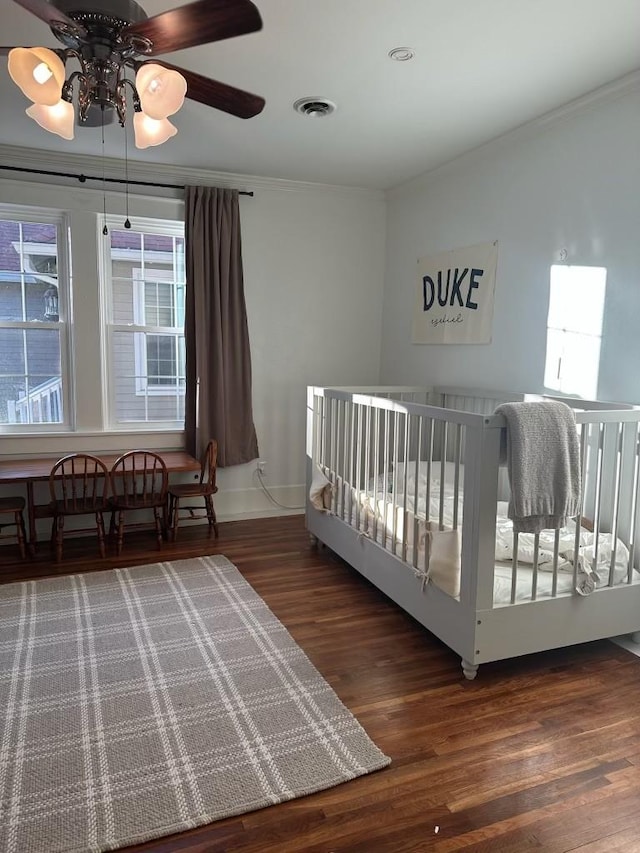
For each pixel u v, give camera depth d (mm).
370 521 2992
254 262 4320
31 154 3658
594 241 2822
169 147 3566
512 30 2223
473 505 2152
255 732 1953
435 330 4066
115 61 1632
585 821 1619
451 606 2312
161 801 1651
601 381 2803
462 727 2008
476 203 3633
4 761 1798
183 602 2939
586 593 2357
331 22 2176
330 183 4348
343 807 1654
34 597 2967
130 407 4184
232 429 4297
